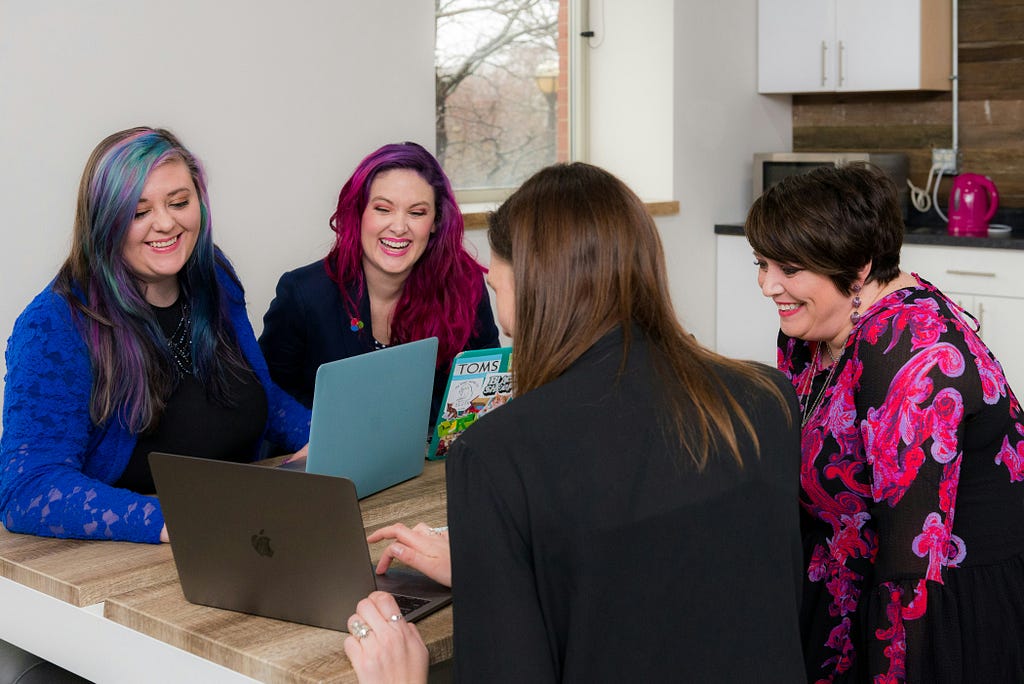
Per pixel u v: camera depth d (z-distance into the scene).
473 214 3.90
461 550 1.06
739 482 1.11
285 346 2.44
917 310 1.60
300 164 3.39
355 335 2.42
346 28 3.47
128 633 1.55
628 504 1.06
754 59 5.12
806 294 1.69
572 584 1.05
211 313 2.09
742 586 1.10
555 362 1.13
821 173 1.68
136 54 2.97
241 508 1.42
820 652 1.77
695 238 4.91
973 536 1.62
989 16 4.70
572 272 1.14
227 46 3.17
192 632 1.44
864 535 1.71
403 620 1.35
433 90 3.76
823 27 4.86
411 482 2.06
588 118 4.97
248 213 3.27
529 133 4.76
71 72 2.85
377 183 2.30
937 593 1.53
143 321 1.94
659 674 1.07
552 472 1.05
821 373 1.81
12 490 1.81
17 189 2.78
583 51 4.91
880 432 1.57
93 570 1.65
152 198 1.89
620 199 1.17
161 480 1.46
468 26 4.44
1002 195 4.77
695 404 1.11
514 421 1.07
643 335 1.14
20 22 2.74
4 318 2.79
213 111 3.16
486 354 2.16
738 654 1.09
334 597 1.42
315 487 1.35
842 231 1.62
